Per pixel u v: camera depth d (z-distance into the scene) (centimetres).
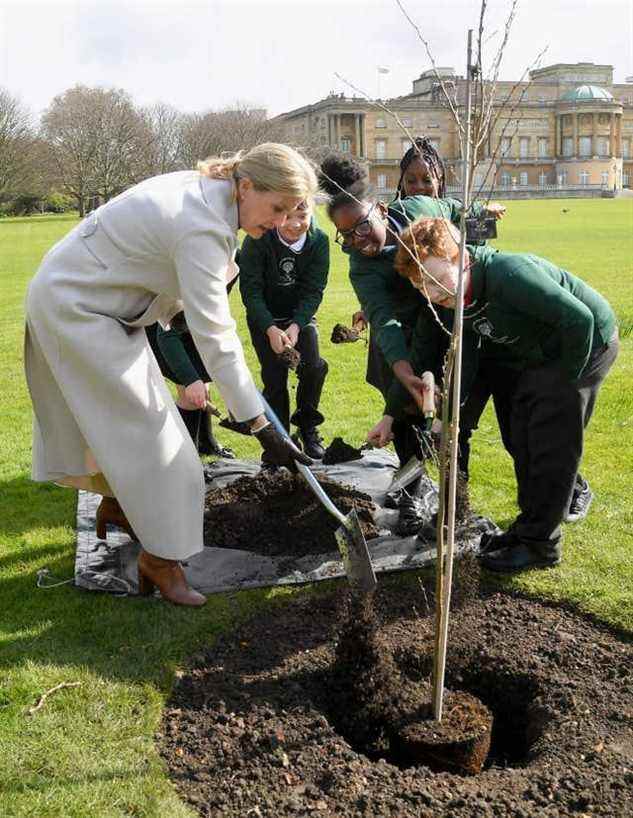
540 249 2252
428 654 355
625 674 340
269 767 290
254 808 271
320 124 6438
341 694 330
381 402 775
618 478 545
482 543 434
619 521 476
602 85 8156
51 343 350
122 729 308
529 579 411
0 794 275
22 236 3588
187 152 5928
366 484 532
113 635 371
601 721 313
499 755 336
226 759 294
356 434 678
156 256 339
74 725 309
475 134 279
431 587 409
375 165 6662
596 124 7888
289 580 413
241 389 345
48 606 398
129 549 446
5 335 1224
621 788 279
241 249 534
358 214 400
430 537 444
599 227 3109
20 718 313
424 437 398
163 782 281
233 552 436
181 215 333
